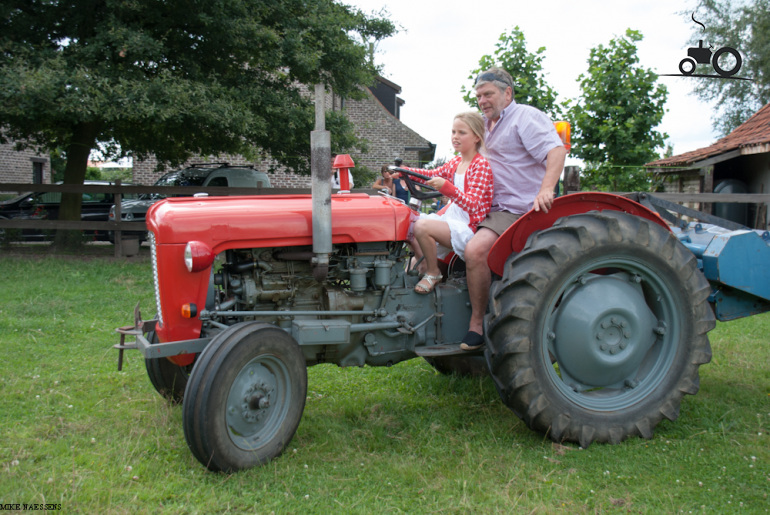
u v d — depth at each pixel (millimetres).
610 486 2432
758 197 7910
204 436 2396
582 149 9180
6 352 4316
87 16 9234
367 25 11922
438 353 2994
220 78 10211
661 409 2945
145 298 6387
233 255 2896
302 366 2715
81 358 4234
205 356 2457
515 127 3170
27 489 2318
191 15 9156
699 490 2391
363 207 3012
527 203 3217
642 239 2889
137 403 3383
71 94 7871
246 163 17781
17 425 3018
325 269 2771
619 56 9102
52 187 9469
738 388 3611
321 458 2684
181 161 12422
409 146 21672
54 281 7238
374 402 3496
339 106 20297
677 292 2963
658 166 11625
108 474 2467
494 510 2236
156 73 9414
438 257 3387
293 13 10609
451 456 2717
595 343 2914
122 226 9516
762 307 3404
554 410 2789
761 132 10562
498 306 2781
